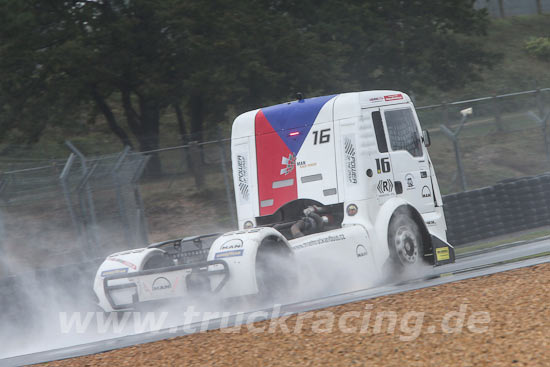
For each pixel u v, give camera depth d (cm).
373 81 7850
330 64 6675
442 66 8294
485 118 5081
